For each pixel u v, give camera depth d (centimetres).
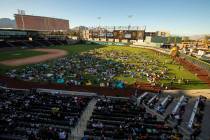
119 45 17100
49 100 3566
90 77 5609
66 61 7894
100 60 8444
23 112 3075
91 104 3700
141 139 2442
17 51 10681
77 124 2916
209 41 15575
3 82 4862
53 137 2430
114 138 2509
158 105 3700
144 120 2970
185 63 8756
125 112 3225
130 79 5562
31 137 2384
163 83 5281
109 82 5162
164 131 2695
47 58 8588
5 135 2494
